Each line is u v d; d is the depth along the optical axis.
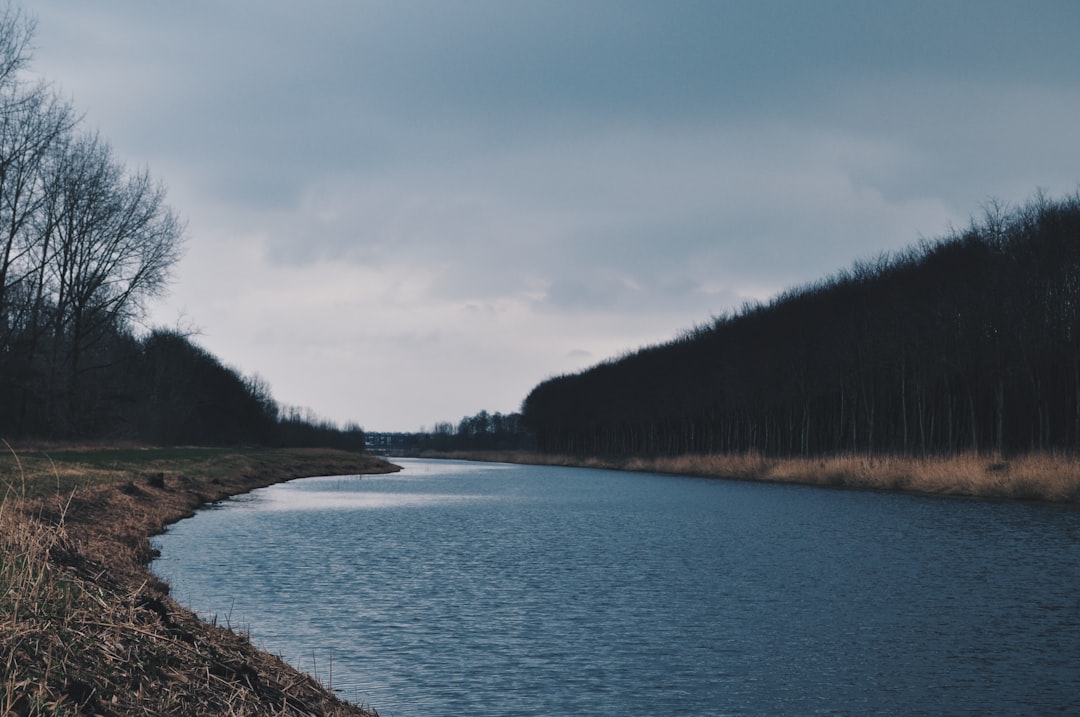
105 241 57.12
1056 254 56.47
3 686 5.67
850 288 84.12
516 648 13.34
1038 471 42.66
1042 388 58.84
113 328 61.88
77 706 5.92
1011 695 11.12
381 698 10.81
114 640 7.34
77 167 55.06
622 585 19.00
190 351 106.94
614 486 65.12
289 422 162.88
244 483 54.19
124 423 72.12
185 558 21.72
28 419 57.41
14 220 50.19
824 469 59.94
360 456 128.25
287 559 22.17
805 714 10.40
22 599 6.98
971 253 65.56
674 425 120.25
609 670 12.18
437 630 14.45
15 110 48.91
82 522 20.70
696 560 23.05
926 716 10.32
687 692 11.20
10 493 18.80
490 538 28.45
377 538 27.80
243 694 7.53
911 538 27.45
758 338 93.44
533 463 152.50
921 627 14.90
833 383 76.06
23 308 54.53
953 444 66.62
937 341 61.44
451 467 123.19
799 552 24.52
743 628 14.80
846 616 15.76
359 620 15.09
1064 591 18.19
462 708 10.49
